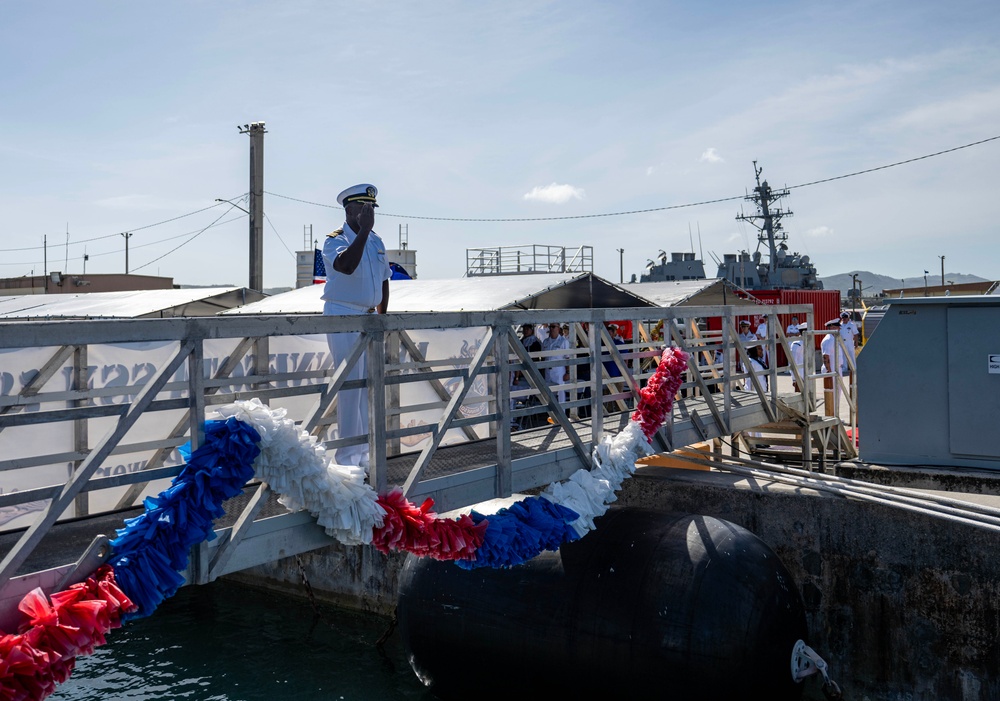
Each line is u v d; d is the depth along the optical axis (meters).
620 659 7.12
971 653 7.84
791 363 11.02
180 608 12.48
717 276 39.19
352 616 12.01
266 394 4.57
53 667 3.26
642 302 14.97
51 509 3.50
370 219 5.64
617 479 6.95
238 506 5.02
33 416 3.50
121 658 10.60
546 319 6.55
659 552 7.45
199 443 4.05
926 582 8.09
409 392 7.54
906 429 10.40
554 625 7.46
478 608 7.96
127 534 3.71
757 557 7.44
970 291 41.94
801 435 11.30
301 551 4.73
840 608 8.57
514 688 7.82
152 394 3.85
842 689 8.50
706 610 6.95
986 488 9.53
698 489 9.44
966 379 9.97
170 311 16.36
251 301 18.08
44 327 3.39
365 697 9.48
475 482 5.99
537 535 6.00
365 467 5.80
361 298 5.73
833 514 8.64
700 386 8.73
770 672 7.03
